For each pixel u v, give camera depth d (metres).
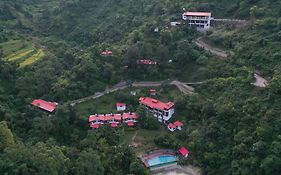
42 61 169.38
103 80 160.00
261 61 146.75
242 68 146.12
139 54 163.00
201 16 179.25
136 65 164.25
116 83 160.38
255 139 119.50
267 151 114.94
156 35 176.00
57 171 102.38
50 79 155.75
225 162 121.56
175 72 161.25
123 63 164.50
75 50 188.50
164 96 154.75
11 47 184.75
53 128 129.88
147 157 128.25
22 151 100.00
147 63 163.88
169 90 157.25
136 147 132.38
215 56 161.50
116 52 169.75
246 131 122.81
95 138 125.88
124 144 125.19
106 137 129.62
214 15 185.25
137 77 163.50
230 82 143.00
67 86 152.38
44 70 157.75
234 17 180.75
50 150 107.19
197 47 167.62
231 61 154.25
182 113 145.38
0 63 149.25
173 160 127.75
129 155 121.25
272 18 163.50
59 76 160.12
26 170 96.06
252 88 136.50
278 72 135.00
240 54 153.75
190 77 159.00
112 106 150.12
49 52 186.75
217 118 132.00
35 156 100.88
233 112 129.62
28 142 117.25
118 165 118.50
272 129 118.62
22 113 133.62
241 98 134.00
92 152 113.50
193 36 175.88
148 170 120.06
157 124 142.38
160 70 163.62
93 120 139.38
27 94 145.00
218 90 145.00
